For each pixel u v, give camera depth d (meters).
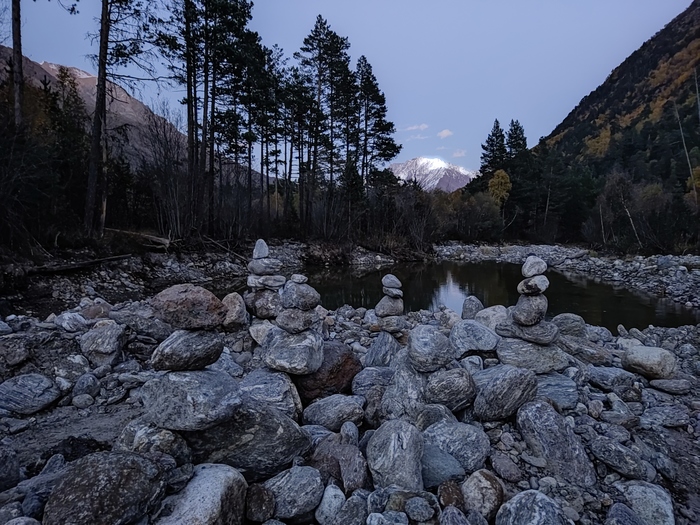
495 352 5.38
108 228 16.97
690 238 27.45
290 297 4.84
